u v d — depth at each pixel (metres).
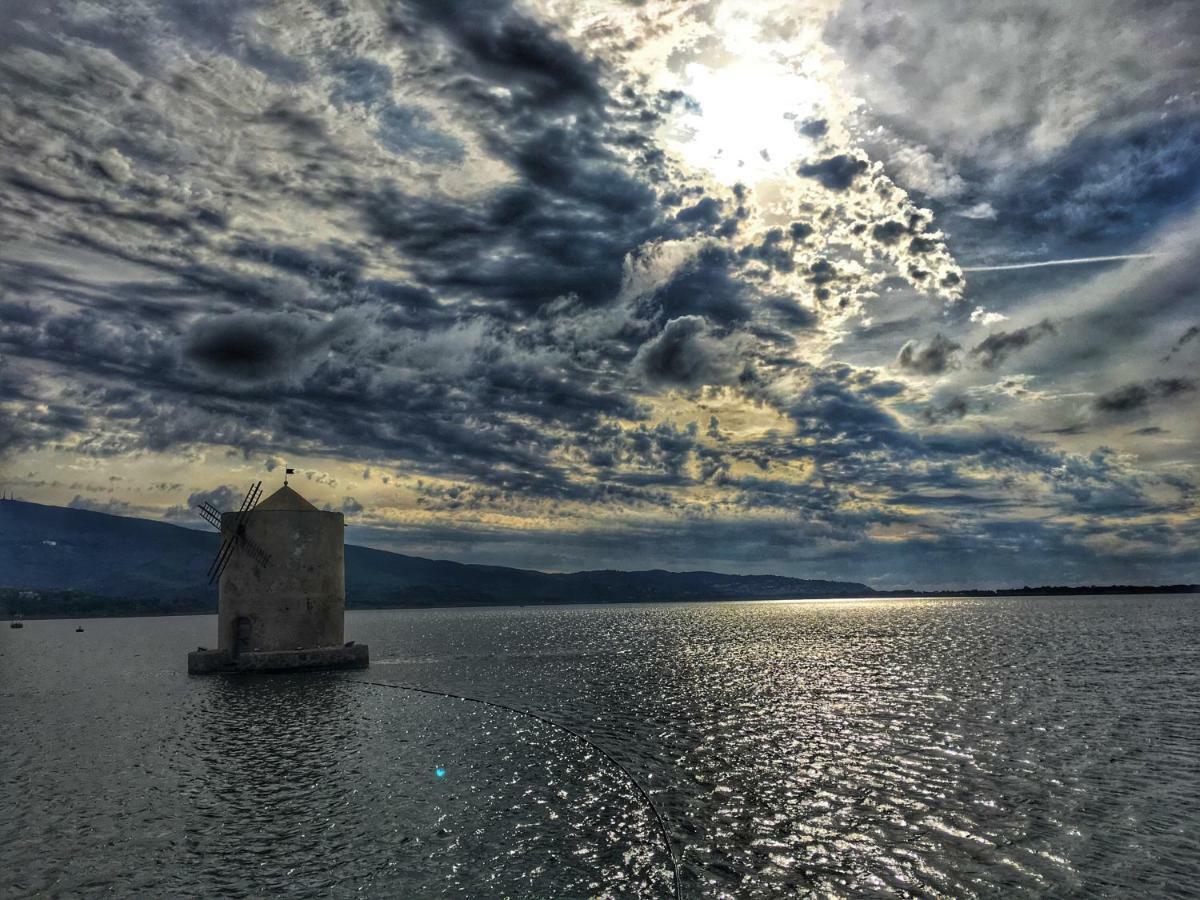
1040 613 176.50
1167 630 99.19
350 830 20.08
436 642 104.75
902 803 21.52
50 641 119.06
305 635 58.19
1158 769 24.88
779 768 25.88
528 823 20.59
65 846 19.06
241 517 57.34
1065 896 15.18
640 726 35.06
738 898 15.51
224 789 24.36
